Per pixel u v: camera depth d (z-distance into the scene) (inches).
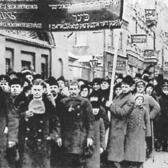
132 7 1318.9
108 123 332.2
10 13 406.9
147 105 407.8
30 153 269.1
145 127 343.0
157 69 1366.9
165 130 481.4
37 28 400.5
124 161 350.3
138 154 336.2
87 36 1112.8
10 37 684.7
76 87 307.3
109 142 340.8
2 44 659.4
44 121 273.0
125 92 337.1
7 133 268.2
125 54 1282.0
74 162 305.0
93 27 385.1
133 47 1373.0
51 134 277.3
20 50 727.1
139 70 1384.1
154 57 1371.8
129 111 331.6
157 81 511.8
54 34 844.6
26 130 271.1
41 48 801.6
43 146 270.2
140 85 393.4
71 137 301.9
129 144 337.4
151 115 408.2
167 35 1437.0
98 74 1119.0
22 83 348.2
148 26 1368.1
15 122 268.4
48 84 325.4
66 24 391.5
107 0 378.9
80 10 388.5
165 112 480.1
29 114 272.5
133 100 335.6
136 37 636.1
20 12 404.5
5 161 269.1
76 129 302.2
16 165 276.2
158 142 481.7
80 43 1109.1
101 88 406.9
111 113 341.4
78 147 301.3
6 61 692.1
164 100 484.7
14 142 265.9
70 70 1026.7
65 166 304.8
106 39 1142.3
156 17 1364.4
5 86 326.3
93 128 306.5
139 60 1381.6
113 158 336.8
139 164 340.5
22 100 307.3
